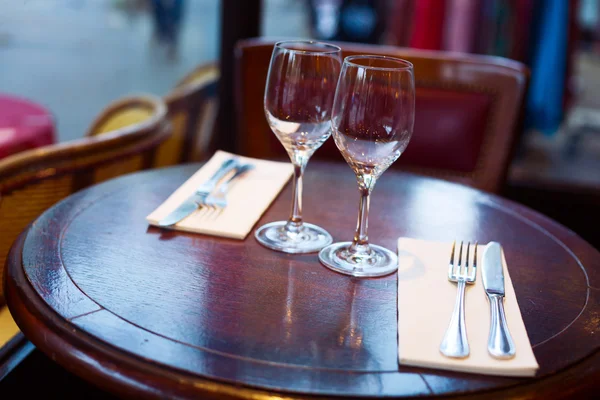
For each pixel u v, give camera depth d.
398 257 0.80
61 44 2.54
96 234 0.82
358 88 0.70
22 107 1.73
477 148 1.41
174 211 0.87
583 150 3.47
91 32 2.57
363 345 0.62
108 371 0.58
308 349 0.61
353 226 0.90
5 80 2.52
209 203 0.91
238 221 0.86
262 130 1.44
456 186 1.11
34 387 0.99
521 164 3.13
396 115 0.70
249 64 1.43
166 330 0.63
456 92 1.42
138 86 2.58
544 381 0.59
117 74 2.54
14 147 1.45
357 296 0.71
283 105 0.78
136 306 0.66
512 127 1.39
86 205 0.90
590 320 0.70
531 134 3.46
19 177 1.18
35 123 1.60
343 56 1.46
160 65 2.54
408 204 1.01
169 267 0.75
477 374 0.59
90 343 0.60
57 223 0.84
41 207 1.24
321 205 0.97
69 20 2.54
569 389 0.59
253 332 0.63
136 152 1.38
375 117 0.70
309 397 0.55
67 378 1.05
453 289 0.73
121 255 0.77
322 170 1.14
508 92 1.39
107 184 0.99
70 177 1.26
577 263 0.84
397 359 0.61
